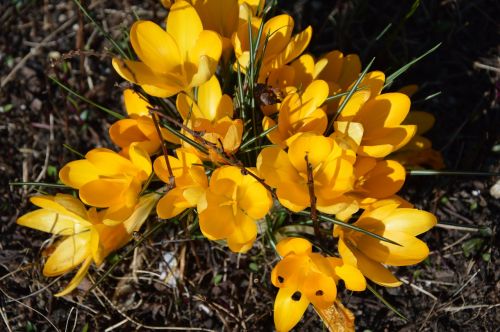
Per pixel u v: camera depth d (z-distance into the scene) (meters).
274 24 0.30
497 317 0.34
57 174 0.38
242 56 0.29
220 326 0.34
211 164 0.31
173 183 0.27
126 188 0.28
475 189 0.37
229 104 0.29
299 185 0.27
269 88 0.29
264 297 0.34
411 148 0.33
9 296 0.35
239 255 0.35
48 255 0.33
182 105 0.29
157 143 0.30
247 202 0.27
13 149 0.39
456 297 0.34
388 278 0.27
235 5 0.31
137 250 0.35
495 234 0.36
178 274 0.35
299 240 0.26
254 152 0.32
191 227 0.32
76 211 0.27
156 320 0.35
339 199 0.26
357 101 0.28
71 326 0.34
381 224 0.28
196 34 0.28
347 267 0.26
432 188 0.37
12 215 0.37
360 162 0.28
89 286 0.35
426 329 0.34
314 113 0.28
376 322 0.34
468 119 0.39
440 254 0.35
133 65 0.28
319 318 0.34
